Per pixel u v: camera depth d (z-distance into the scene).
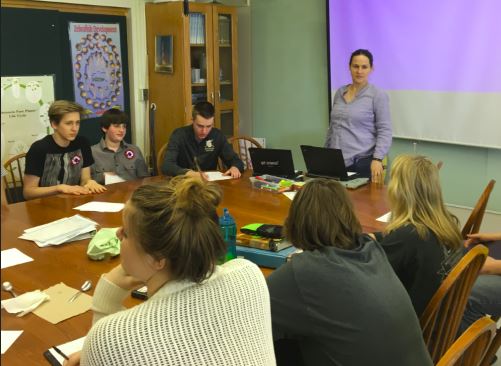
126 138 4.91
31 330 1.53
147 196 1.05
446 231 1.79
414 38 4.06
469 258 1.65
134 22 4.73
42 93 4.20
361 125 3.69
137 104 4.89
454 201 4.16
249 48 5.22
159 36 4.61
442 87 4.01
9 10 3.93
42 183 3.16
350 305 1.30
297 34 4.82
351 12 4.34
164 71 4.64
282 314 1.37
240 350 1.04
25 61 4.07
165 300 1.02
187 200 1.03
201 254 1.02
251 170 3.70
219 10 4.76
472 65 3.83
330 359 1.35
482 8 3.71
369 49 4.31
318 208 1.42
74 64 4.42
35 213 2.66
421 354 1.36
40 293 1.72
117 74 4.76
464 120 3.95
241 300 1.07
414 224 1.80
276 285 1.39
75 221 2.43
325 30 4.61
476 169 3.99
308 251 1.43
